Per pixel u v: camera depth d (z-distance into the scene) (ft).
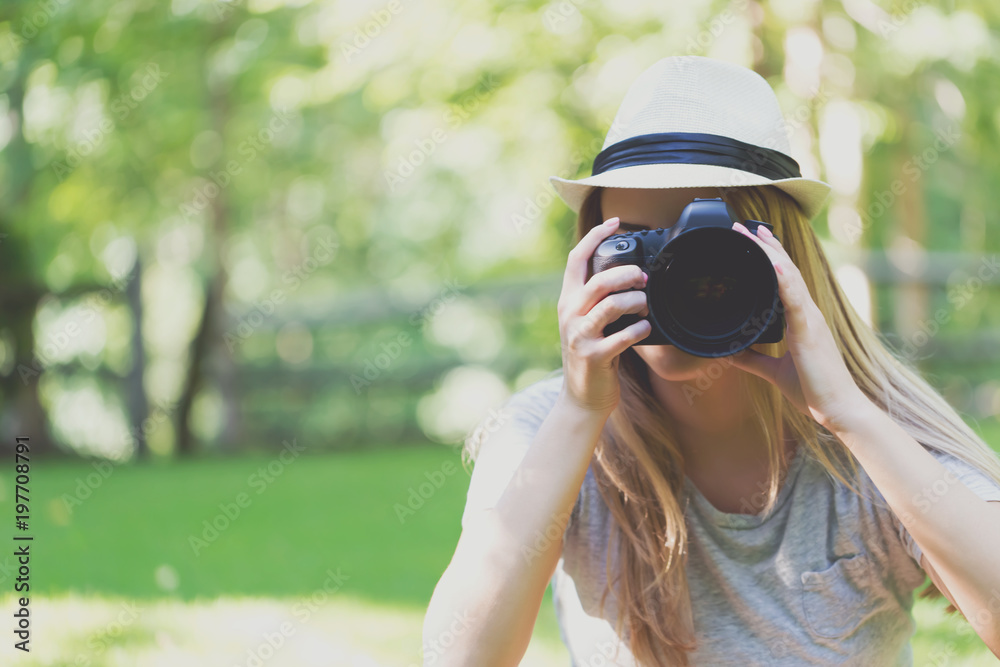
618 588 4.91
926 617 10.12
